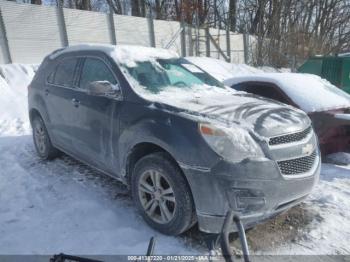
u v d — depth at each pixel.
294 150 3.25
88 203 4.00
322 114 5.52
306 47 24.78
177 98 3.74
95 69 4.29
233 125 3.11
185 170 3.04
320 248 3.31
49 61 5.31
